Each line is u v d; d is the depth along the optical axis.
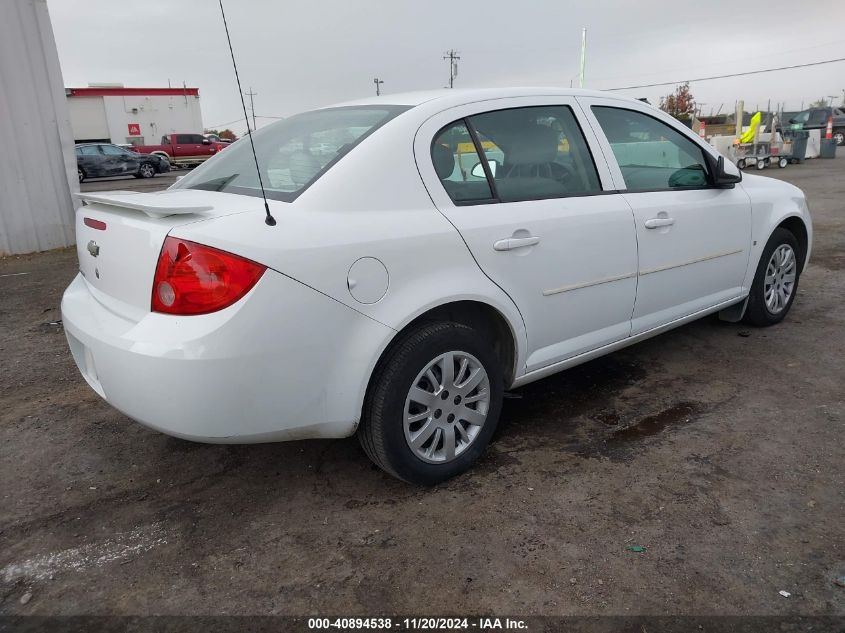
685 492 2.65
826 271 6.18
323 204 2.40
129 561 2.37
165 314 2.22
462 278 2.63
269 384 2.25
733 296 4.16
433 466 2.70
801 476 2.73
